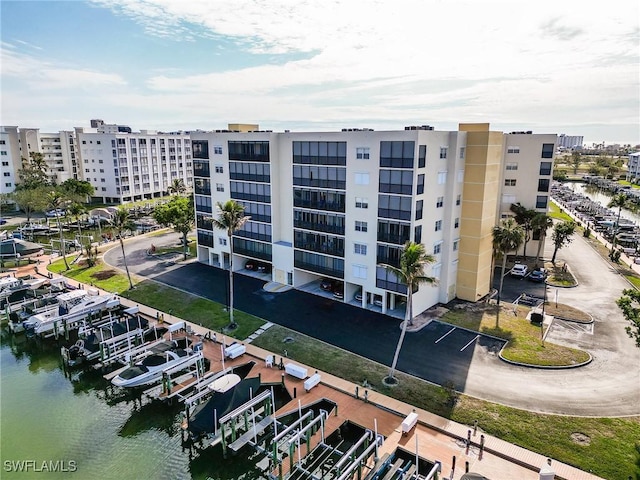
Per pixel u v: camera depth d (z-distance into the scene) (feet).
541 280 184.14
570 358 120.67
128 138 377.91
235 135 180.86
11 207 345.31
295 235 170.81
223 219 142.20
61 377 121.49
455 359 121.39
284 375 114.93
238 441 92.17
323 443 92.58
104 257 223.92
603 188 549.54
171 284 182.80
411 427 93.40
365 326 142.31
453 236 157.48
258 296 168.55
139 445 95.35
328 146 152.15
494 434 91.76
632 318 92.17
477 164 151.74
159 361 116.57
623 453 85.66
